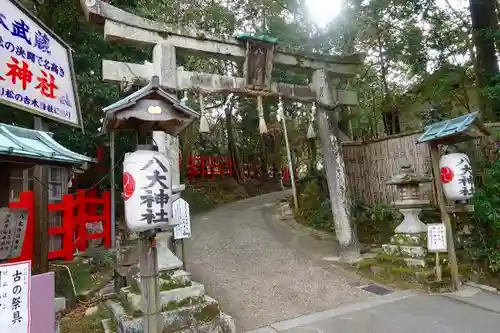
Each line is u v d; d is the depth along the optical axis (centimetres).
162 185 373
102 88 932
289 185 2617
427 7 1106
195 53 713
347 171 1149
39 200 604
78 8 851
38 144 356
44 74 471
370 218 1061
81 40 938
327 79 884
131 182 366
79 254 823
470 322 497
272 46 771
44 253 598
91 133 970
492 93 865
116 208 1251
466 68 1232
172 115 379
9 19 404
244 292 665
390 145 1066
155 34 654
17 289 302
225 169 2372
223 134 2731
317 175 1474
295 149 1906
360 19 1158
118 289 607
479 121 620
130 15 627
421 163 980
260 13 1545
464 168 632
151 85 367
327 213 1212
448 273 669
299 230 1198
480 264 723
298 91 846
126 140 1099
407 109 1483
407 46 1192
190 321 471
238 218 1438
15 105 405
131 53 1011
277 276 752
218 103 2317
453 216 801
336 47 1177
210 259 889
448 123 658
